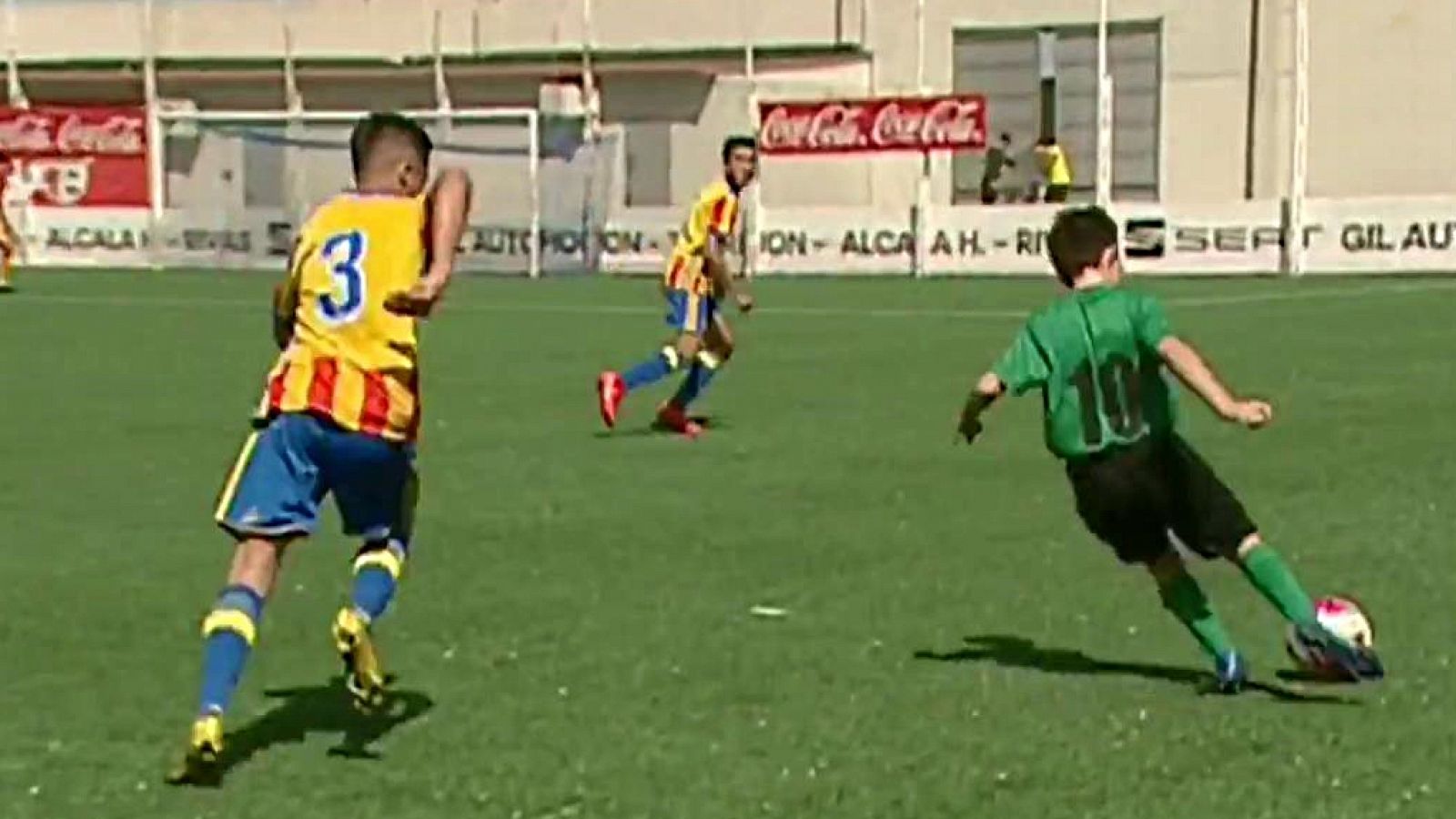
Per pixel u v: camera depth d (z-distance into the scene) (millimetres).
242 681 8039
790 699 7691
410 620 9203
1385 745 6953
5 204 44625
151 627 9117
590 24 50656
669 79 50469
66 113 46250
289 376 6648
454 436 16234
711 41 50906
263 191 45656
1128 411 7359
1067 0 47938
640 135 50781
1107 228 7453
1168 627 8898
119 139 46062
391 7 54281
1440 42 45031
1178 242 40531
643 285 39625
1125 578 10023
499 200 43938
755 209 43156
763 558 10711
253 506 6598
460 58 53438
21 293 36844
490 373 21781
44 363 23047
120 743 7141
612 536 11438
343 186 44688
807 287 38312
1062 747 6977
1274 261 39969
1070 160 48125
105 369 22266
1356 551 10625
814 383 20391
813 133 43906
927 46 49188
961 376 21078
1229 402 7148
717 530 11617
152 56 51406
